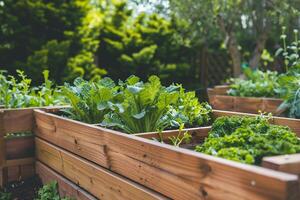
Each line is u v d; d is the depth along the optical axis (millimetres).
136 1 5785
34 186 2846
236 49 7152
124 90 2545
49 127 2709
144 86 2367
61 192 2535
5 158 2848
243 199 1304
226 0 6293
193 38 7852
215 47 8727
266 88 4113
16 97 3168
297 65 3646
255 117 2248
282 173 1231
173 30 8234
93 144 2186
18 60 7176
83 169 2279
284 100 3301
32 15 7023
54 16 7277
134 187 1842
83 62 7414
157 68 8070
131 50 8336
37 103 3225
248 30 7363
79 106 2717
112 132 2008
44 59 6617
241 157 1562
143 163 1792
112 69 8328
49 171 2703
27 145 2947
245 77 6969
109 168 2057
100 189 2119
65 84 3008
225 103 3951
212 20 6461
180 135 2230
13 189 2809
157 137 2189
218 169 1396
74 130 2377
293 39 6152
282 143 1586
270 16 6414
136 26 8438
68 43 7059
